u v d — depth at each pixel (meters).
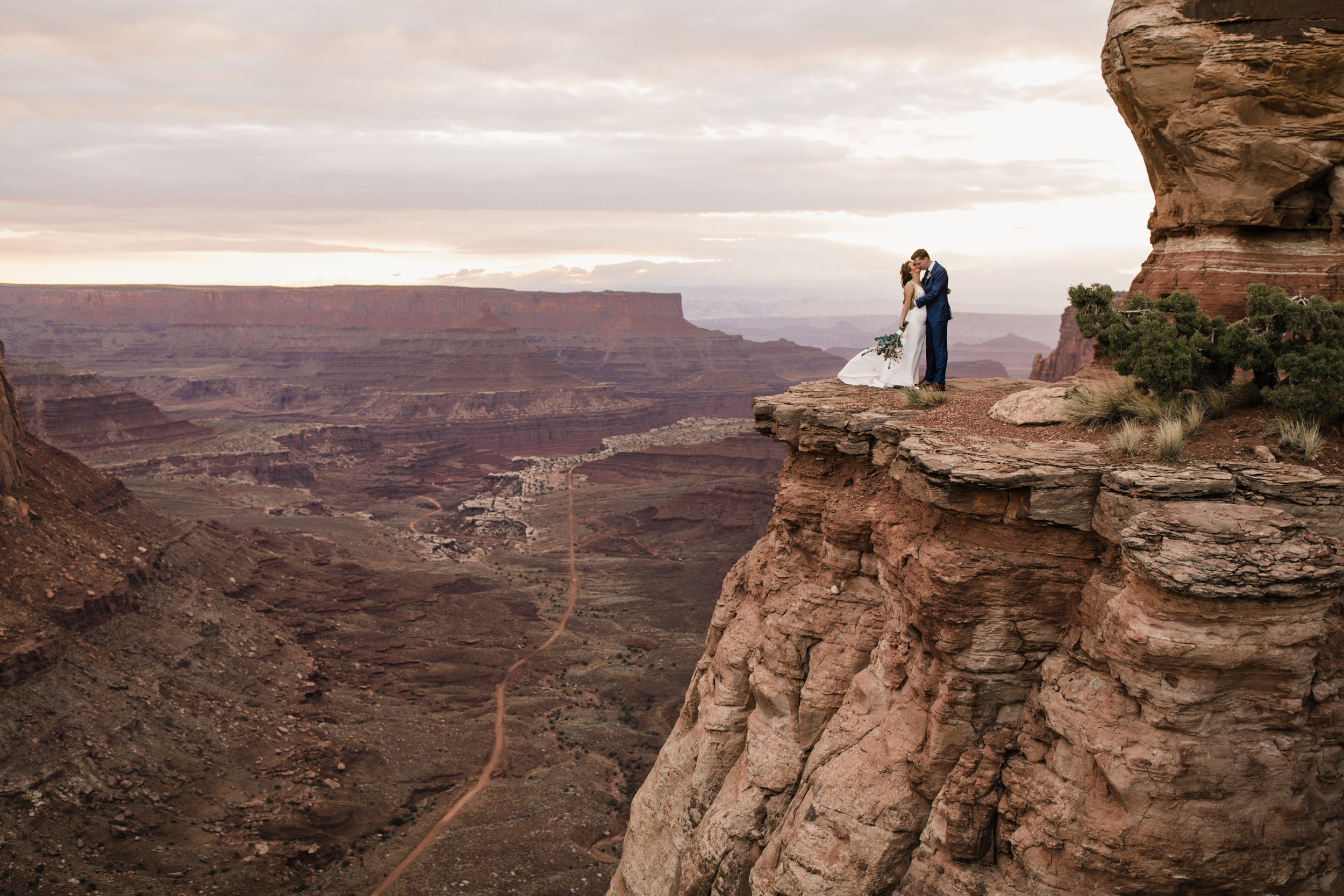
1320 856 11.52
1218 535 10.87
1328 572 10.44
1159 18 16.70
